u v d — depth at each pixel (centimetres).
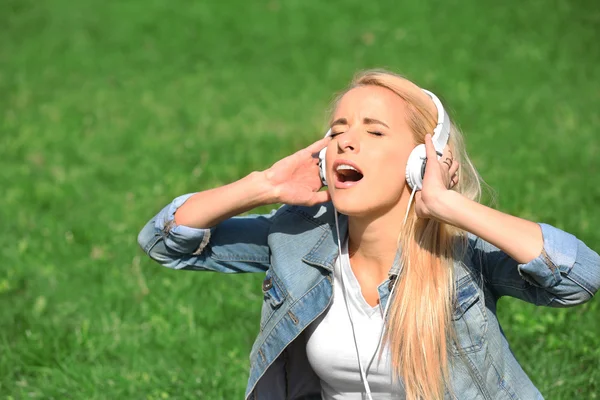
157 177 958
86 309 658
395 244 354
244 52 1520
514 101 1179
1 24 1730
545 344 577
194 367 578
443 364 339
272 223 386
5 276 720
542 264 319
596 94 1203
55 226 826
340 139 347
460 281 344
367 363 351
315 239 368
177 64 1485
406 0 1700
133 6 1814
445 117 358
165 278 689
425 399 340
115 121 1203
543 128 1072
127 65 1489
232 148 1052
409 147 349
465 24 1541
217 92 1329
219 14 1736
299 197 361
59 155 1063
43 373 578
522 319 601
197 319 634
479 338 342
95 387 557
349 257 364
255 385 377
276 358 366
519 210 792
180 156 1029
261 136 1101
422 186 335
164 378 565
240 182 363
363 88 357
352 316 355
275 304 365
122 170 992
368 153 344
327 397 379
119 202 886
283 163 362
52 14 1781
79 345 606
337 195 348
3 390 559
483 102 1182
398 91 353
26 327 631
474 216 323
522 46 1414
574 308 606
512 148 995
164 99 1307
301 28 1619
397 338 342
